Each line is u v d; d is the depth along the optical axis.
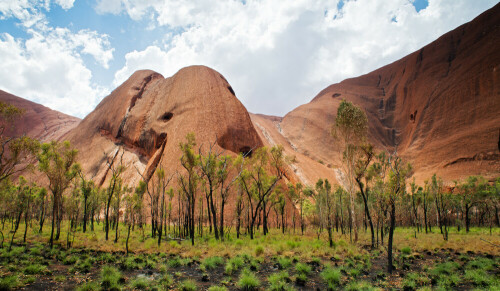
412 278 12.27
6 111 17.36
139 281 11.30
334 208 42.00
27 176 79.44
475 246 21.36
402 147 170.88
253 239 27.20
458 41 179.38
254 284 11.09
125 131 104.00
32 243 22.16
